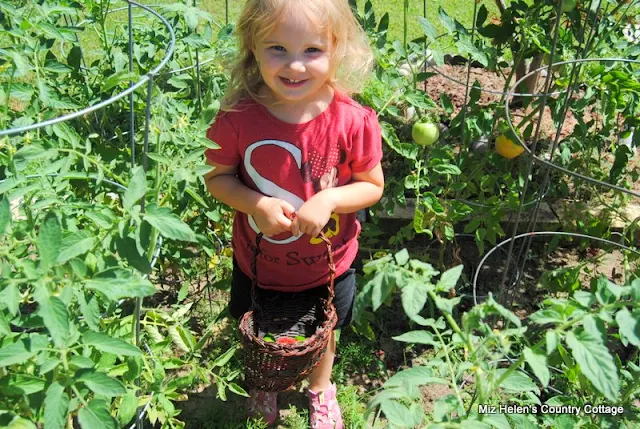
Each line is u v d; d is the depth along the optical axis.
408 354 2.45
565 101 2.37
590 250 2.93
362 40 2.00
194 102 2.43
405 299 1.21
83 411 1.28
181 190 1.67
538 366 1.18
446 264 2.80
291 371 1.88
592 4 2.73
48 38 2.09
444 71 4.01
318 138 1.87
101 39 2.46
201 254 2.75
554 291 2.60
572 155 3.31
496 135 3.21
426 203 2.44
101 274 1.27
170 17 2.49
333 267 1.85
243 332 1.88
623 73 2.38
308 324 2.13
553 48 2.09
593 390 1.66
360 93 2.26
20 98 1.81
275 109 1.88
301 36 1.73
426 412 2.20
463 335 1.25
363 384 2.35
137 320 1.70
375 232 2.57
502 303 2.55
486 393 1.27
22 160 1.53
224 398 1.93
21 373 1.39
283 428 2.17
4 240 1.44
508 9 2.67
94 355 1.56
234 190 1.91
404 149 2.43
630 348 2.43
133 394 1.57
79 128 2.29
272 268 2.02
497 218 2.58
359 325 2.36
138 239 1.33
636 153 3.51
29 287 1.57
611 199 3.02
